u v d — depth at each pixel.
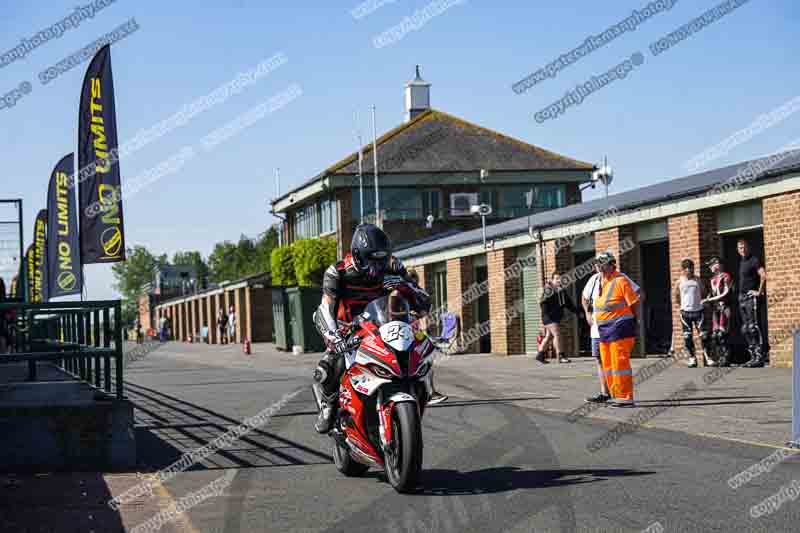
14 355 7.85
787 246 14.76
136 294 143.12
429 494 6.23
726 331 15.93
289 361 26.66
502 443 8.38
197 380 19.50
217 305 60.78
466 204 47.12
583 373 16.69
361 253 6.74
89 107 13.34
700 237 16.80
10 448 7.82
